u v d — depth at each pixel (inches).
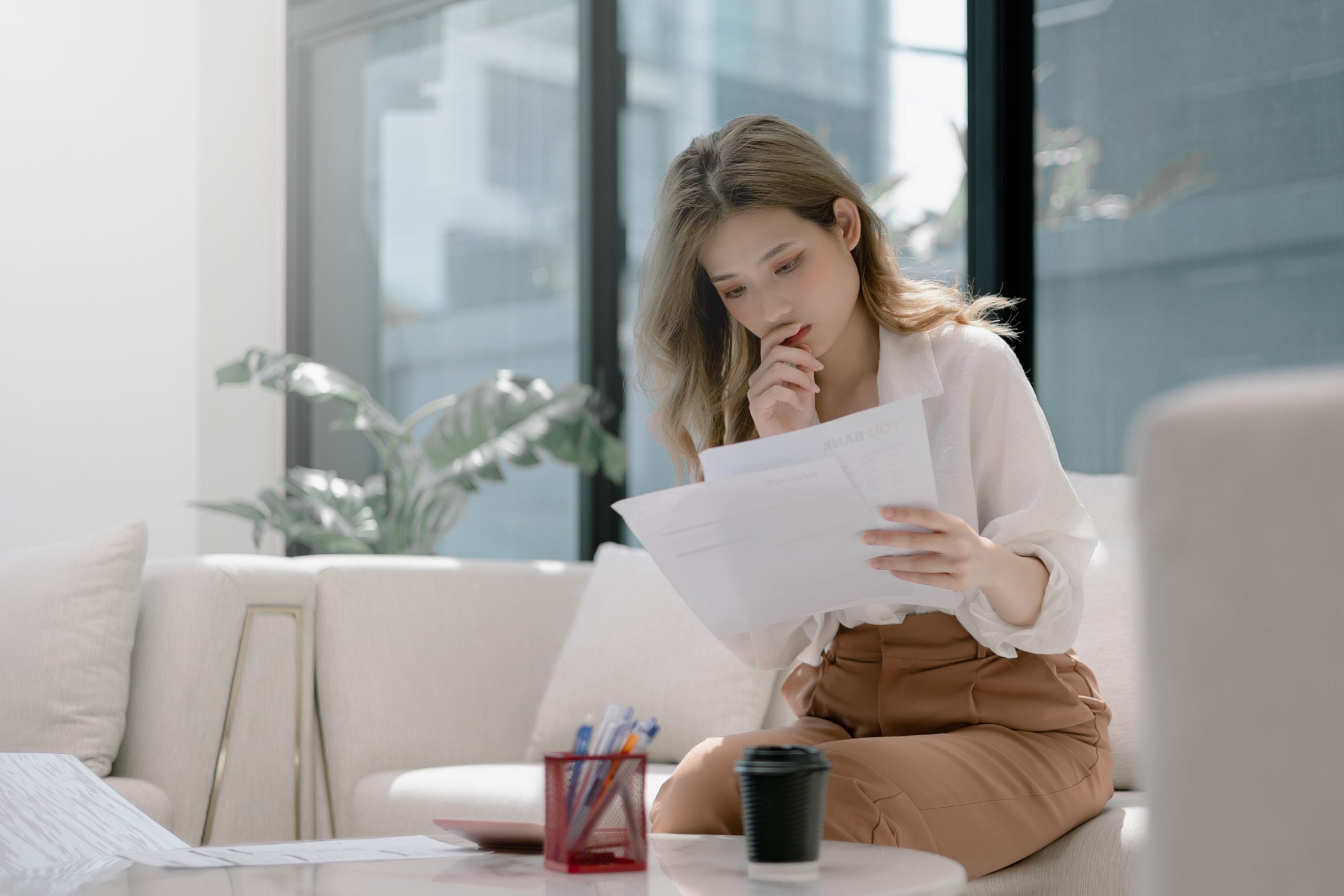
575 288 142.1
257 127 161.8
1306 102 94.2
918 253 110.3
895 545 44.7
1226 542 15.1
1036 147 104.9
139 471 150.6
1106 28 102.3
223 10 159.6
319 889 33.0
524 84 147.3
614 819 34.9
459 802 74.2
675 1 135.1
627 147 140.0
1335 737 14.3
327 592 89.4
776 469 43.6
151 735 81.8
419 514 136.6
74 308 148.3
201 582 83.6
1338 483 14.2
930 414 55.4
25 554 89.3
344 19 162.2
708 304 62.6
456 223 152.9
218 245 157.8
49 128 148.3
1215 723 15.3
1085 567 52.6
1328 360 92.8
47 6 148.9
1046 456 53.0
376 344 159.2
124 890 33.6
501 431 127.7
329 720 88.0
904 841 43.2
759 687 81.5
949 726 52.2
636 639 85.3
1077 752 52.0
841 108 118.2
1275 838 14.8
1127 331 100.7
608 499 137.8
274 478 159.5
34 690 80.4
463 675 92.1
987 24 104.9
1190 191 98.5
